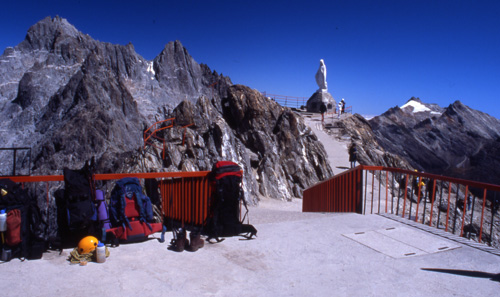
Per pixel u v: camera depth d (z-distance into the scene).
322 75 55.25
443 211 23.94
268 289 4.41
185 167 21.86
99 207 5.68
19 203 5.09
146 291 4.25
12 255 5.05
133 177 6.26
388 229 7.11
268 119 30.86
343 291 4.40
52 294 4.10
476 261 5.46
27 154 52.00
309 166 29.39
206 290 4.33
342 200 9.97
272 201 25.42
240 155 25.83
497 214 26.23
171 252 5.62
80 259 5.11
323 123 43.59
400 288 4.51
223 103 32.03
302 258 5.51
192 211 7.11
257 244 6.12
